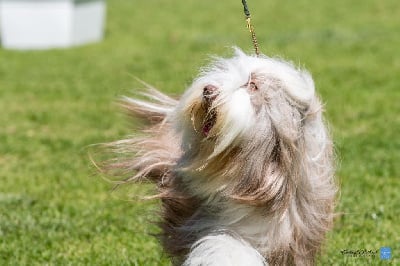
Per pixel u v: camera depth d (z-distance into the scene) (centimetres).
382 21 3872
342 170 1507
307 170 828
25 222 1246
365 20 3912
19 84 2589
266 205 811
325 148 855
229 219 829
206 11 4353
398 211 1266
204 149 805
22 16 3241
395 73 2634
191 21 4006
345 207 1273
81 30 3375
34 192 1434
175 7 4541
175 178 870
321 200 853
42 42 3275
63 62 2972
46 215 1290
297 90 813
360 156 1617
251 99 792
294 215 826
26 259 1097
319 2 4575
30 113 2156
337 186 914
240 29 3709
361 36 3431
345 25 3769
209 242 807
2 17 3253
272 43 3234
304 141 822
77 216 1287
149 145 909
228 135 777
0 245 1150
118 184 924
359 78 2553
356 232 1176
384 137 1786
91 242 1164
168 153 888
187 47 3244
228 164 801
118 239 1169
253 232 823
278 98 803
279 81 810
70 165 1616
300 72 851
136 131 962
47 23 3262
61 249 1135
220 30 3691
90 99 2339
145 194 984
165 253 906
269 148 800
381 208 1269
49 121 2066
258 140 793
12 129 1983
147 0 4859
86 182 1484
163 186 878
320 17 4038
